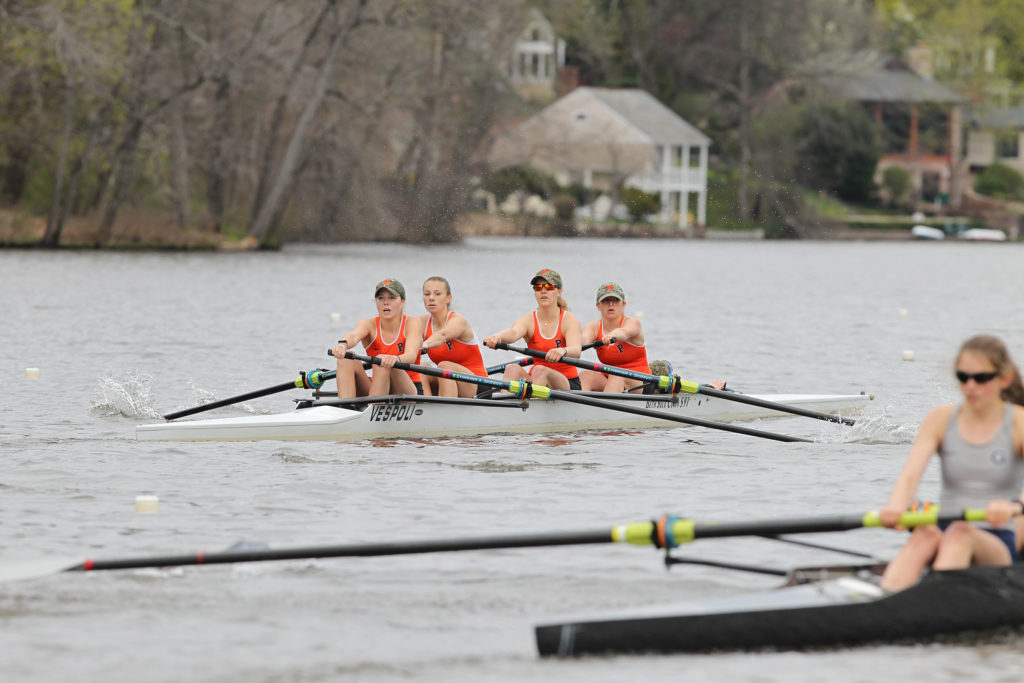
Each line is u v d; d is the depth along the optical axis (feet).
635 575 97.91
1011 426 85.51
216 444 154.51
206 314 339.16
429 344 165.07
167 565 90.68
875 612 81.97
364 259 641.81
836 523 84.84
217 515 116.16
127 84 649.20
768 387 212.64
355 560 102.32
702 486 130.72
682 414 178.91
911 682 76.28
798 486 130.93
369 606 90.94
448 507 119.85
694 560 92.38
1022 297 468.75
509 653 81.66
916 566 84.74
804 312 380.17
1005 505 82.43
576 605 91.30
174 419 166.91
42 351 251.19
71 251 655.76
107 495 124.26
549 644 80.64
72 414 175.22
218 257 633.20
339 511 118.11
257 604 91.20
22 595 92.63
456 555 103.91
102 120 655.76
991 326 340.59
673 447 156.66
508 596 93.30
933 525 84.89
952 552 84.02
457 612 89.66
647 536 86.53
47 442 153.58
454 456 148.66
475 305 392.68
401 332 163.73
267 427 157.17
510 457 148.25
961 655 80.74
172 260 602.03
